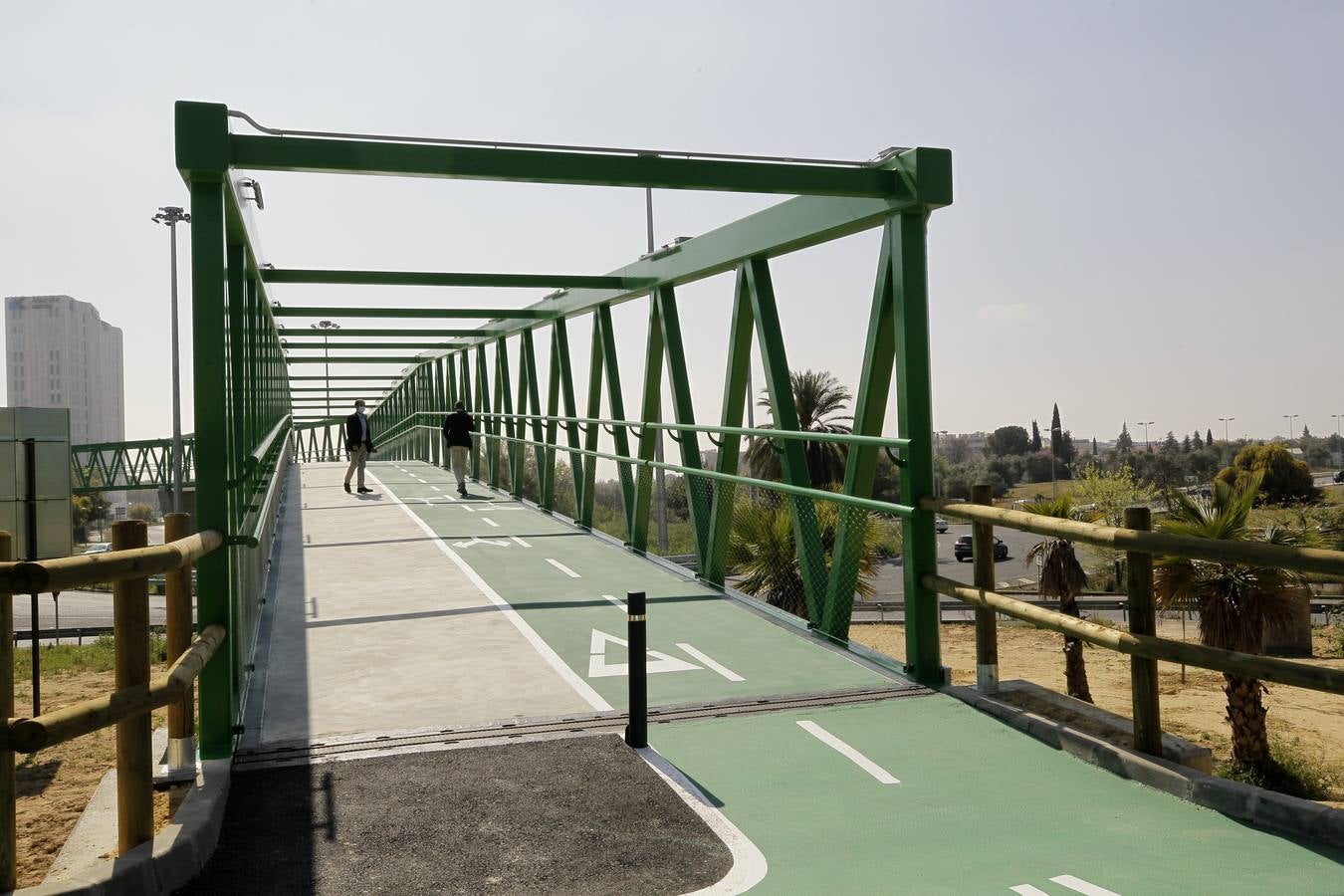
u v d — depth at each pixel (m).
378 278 13.29
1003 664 29.91
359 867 4.40
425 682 7.38
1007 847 4.63
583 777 5.45
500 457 23.73
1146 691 5.57
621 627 9.23
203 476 5.84
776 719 6.53
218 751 5.66
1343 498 58.28
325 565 12.75
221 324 5.89
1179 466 114.06
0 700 3.59
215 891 4.18
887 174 7.66
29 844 6.61
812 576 9.13
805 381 32.06
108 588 56.84
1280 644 31.20
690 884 4.25
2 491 10.88
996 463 143.75
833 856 4.55
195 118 5.87
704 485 11.65
